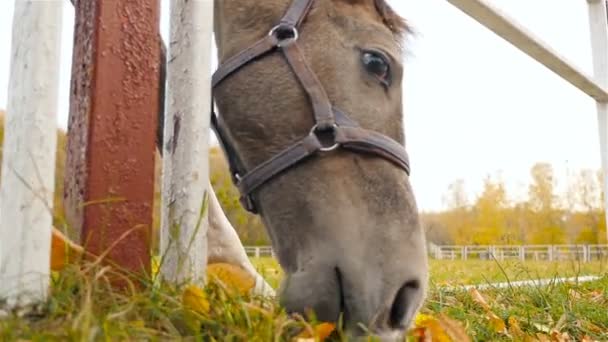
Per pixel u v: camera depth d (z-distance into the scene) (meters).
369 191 1.63
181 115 1.58
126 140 1.50
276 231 1.67
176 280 1.46
